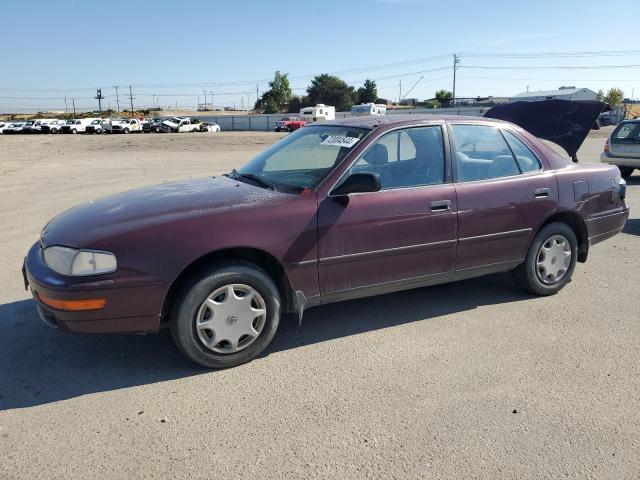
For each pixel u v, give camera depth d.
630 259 6.37
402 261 4.15
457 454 2.77
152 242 3.36
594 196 5.07
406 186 4.16
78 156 22.97
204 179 4.71
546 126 7.46
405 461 2.71
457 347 4.00
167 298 3.51
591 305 4.84
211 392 3.38
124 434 2.94
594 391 3.38
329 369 3.67
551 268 4.96
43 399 3.30
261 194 3.89
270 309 3.73
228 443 2.86
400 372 3.62
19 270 5.88
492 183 4.50
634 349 3.96
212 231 3.47
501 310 4.71
